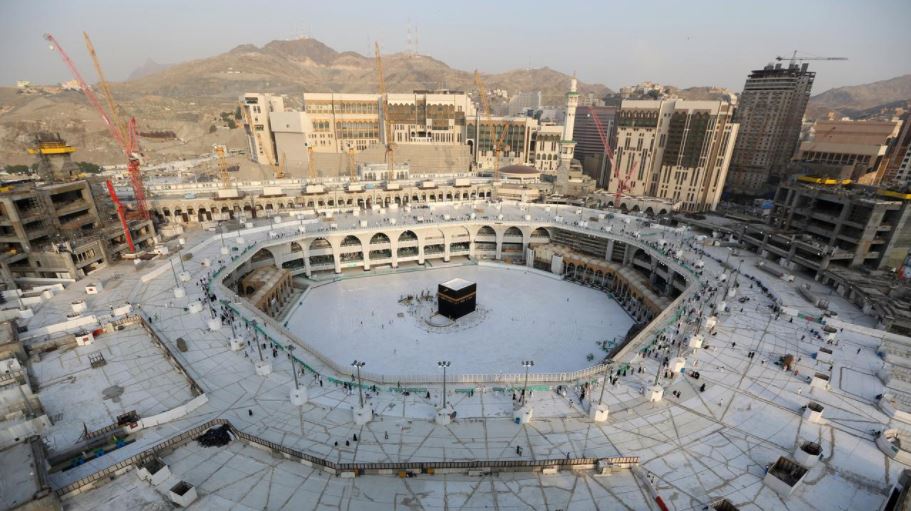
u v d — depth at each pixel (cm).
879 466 4816
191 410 5491
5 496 3888
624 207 19925
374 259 13450
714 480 4609
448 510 4241
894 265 9888
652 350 6988
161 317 7725
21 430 5034
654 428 5366
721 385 6166
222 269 9656
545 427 5362
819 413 5434
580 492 4462
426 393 5988
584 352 8912
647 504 4334
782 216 12031
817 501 4372
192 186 15512
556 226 13362
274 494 4344
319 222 13300
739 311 8350
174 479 4469
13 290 8262
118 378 6169
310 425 5322
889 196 10075
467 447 5022
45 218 9344
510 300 11281
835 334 7275
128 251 10706
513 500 4362
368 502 4303
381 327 9825
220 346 6919
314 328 9769
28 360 6444
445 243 13812
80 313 7794
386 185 16500
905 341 7156
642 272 11950
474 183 17538
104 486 4369
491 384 6150
